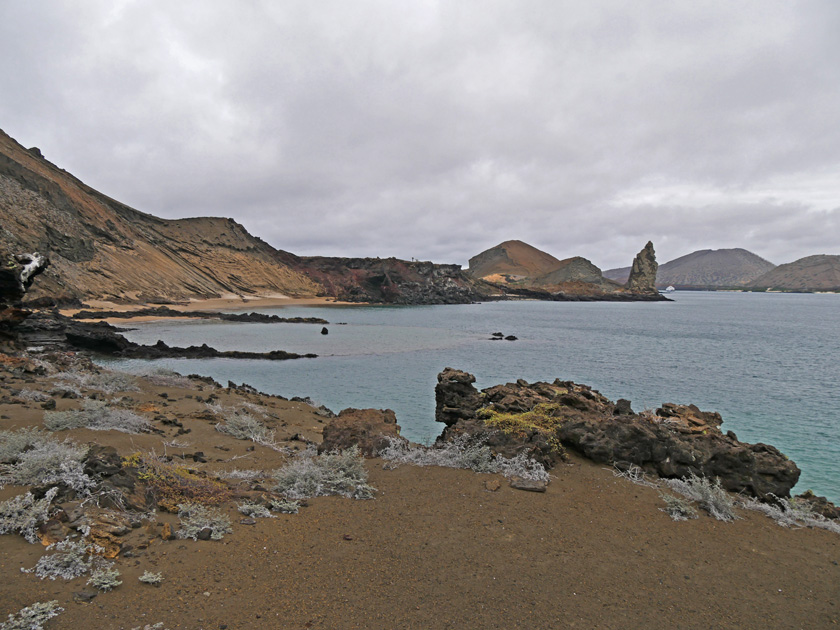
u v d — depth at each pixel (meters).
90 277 89.62
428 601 5.10
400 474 9.51
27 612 4.25
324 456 9.89
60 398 13.80
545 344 59.03
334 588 5.26
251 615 4.67
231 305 116.94
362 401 25.59
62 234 89.94
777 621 5.09
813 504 9.18
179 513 6.78
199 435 12.14
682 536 7.14
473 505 7.93
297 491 8.17
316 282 180.75
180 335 57.94
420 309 142.25
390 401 25.56
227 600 4.89
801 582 5.94
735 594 5.59
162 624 4.39
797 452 18.41
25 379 15.72
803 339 68.56
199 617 4.55
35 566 5.02
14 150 105.69
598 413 12.02
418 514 7.49
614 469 10.05
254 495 7.81
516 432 10.67
